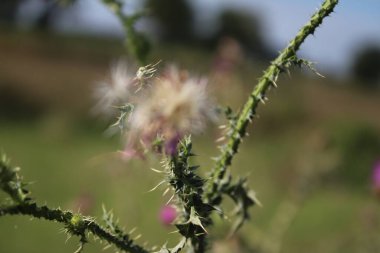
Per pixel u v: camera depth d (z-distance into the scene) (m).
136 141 1.70
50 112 21.02
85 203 3.96
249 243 3.96
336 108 26.16
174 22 47.94
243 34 48.50
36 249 7.19
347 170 12.58
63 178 11.05
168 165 1.66
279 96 16.16
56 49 31.31
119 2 3.00
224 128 1.96
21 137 16.83
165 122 1.62
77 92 22.97
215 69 5.52
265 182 8.14
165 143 1.63
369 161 12.98
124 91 1.80
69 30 37.91
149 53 3.00
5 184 1.55
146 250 1.79
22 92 22.62
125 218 5.29
